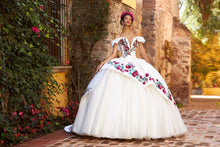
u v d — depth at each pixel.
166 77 9.05
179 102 9.04
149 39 8.27
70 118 5.26
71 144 3.57
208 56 12.45
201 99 10.66
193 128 4.64
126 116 3.64
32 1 4.19
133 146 3.44
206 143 3.60
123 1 6.58
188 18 14.17
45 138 3.94
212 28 13.45
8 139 3.68
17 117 3.83
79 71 6.18
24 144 3.62
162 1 8.56
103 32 6.09
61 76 5.76
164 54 9.01
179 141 3.70
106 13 6.05
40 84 4.54
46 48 4.71
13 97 3.83
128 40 4.18
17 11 4.02
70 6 6.28
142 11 8.38
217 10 13.38
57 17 5.88
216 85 13.41
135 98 3.71
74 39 6.22
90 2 6.14
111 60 4.09
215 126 4.82
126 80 3.83
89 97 3.95
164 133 3.70
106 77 3.91
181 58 9.26
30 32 4.34
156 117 3.70
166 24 8.98
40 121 4.23
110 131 3.63
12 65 3.91
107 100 3.76
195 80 13.52
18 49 4.08
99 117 3.69
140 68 3.96
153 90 3.82
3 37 3.77
